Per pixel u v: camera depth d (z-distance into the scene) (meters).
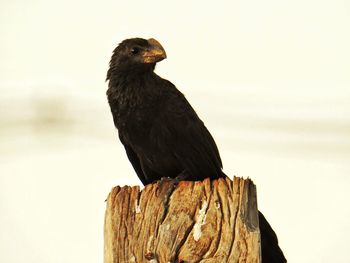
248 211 8.83
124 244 9.07
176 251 8.76
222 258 8.60
